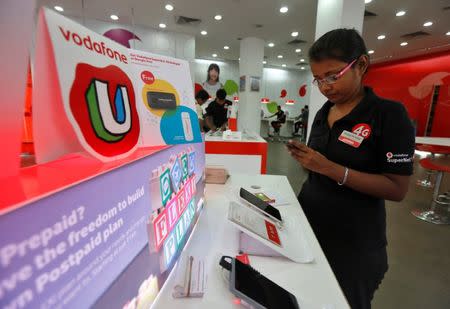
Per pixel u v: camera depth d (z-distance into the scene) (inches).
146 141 25.1
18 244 9.4
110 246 15.1
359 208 34.0
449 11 174.2
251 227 30.2
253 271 24.1
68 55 14.3
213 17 204.1
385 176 31.0
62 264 11.6
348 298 35.9
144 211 19.4
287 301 21.3
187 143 29.4
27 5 11.0
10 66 10.8
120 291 16.3
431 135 283.7
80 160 17.4
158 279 21.8
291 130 420.2
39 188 11.2
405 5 166.2
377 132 31.6
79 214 12.5
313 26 218.1
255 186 53.9
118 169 15.7
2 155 11.4
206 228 34.6
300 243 31.4
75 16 207.9
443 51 277.0
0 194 10.4
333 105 39.0
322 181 38.1
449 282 68.3
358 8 123.3
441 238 91.3
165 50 247.6
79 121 14.7
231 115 152.3
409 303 60.7
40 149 13.0
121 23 225.5
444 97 270.8
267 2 173.0
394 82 331.0
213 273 25.4
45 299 10.7
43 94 13.1
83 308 13.1
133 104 21.2
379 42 249.4
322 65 30.7
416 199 129.0
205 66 385.4
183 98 30.3
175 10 192.4
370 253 34.0
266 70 426.9
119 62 19.9
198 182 36.6
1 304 8.8
